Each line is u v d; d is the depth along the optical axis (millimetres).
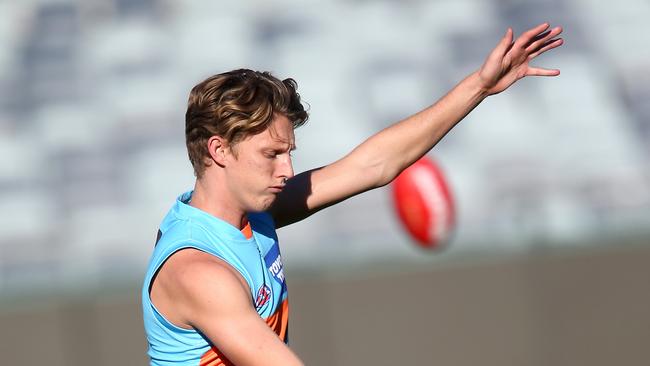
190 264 5785
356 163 7473
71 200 23625
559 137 24141
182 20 28891
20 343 18797
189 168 24203
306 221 21781
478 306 18922
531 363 18844
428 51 27047
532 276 18953
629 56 26312
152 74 27031
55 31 28641
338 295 18953
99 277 21203
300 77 26766
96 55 27766
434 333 18812
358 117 25453
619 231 20891
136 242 22344
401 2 28406
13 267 21656
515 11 28031
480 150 23797
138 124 25578
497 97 25078
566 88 25438
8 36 28438
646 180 22641
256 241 6500
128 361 18891
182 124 25438
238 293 5621
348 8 28609
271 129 5852
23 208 23453
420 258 20234
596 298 19016
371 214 21812
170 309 5902
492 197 22438
